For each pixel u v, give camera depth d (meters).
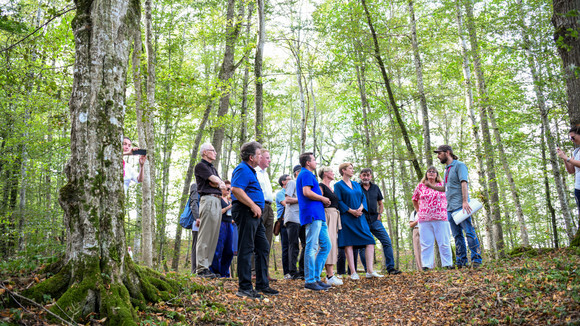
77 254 3.40
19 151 11.88
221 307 4.07
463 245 6.61
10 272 3.64
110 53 3.71
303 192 5.48
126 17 3.88
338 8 13.21
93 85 3.61
